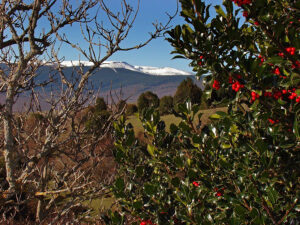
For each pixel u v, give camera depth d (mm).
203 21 2102
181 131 2381
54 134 4914
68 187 4941
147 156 2539
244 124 2219
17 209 4629
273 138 1989
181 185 2203
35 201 8430
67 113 4852
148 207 2400
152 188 2232
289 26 2076
